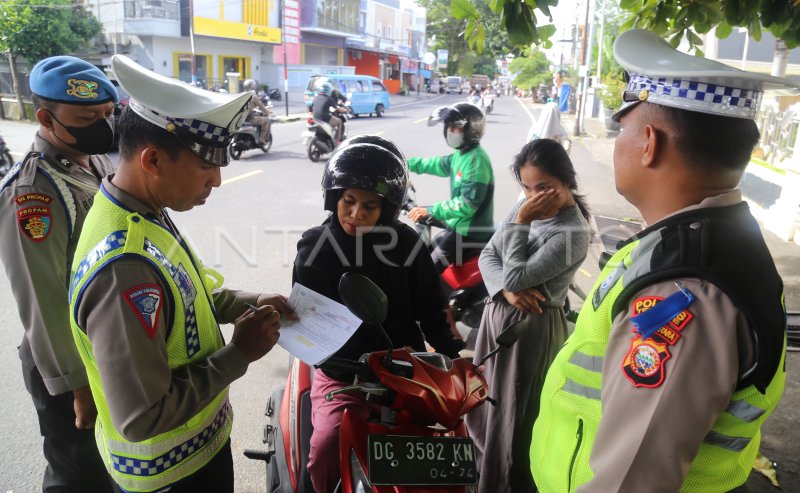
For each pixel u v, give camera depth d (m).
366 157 1.81
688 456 0.98
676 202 1.12
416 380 1.51
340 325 1.61
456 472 1.49
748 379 0.99
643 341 1.02
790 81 1.01
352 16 36.25
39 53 15.41
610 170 7.26
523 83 28.55
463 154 3.34
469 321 3.60
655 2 2.78
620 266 1.15
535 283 2.10
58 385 1.74
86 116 1.85
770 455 2.73
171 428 1.32
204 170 1.36
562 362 1.30
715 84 1.04
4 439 2.79
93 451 1.95
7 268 1.72
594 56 21.38
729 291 0.98
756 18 2.59
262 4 27.58
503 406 2.24
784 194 6.36
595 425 1.19
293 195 7.81
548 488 1.32
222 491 1.64
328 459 1.76
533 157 2.06
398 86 37.19
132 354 1.24
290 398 2.12
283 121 18.25
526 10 2.18
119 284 1.25
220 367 1.40
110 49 22.91
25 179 1.74
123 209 1.33
